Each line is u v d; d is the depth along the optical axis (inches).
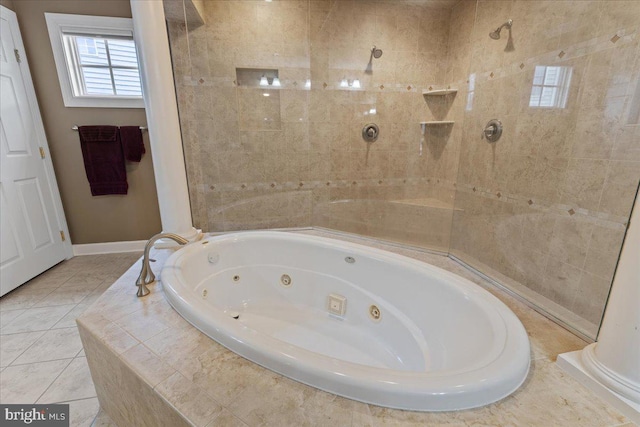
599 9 52.7
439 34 105.8
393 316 60.1
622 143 49.5
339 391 30.8
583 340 40.4
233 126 95.8
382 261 62.4
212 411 29.2
